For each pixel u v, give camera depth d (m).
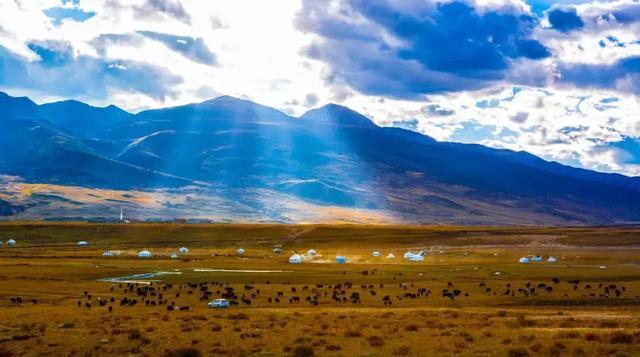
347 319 67.38
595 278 139.38
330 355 41.78
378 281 137.12
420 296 106.38
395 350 42.62
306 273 158.12
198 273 157.50
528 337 47.78
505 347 43.72
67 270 158.62
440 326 58.84
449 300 99.75
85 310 82.44
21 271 153.62
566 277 143.00
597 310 80.75
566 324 60.09
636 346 42.66
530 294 106.38
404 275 152.38
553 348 41.94
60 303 94.94
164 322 64.50
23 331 56.72
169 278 144.75
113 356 43.47
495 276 148.38
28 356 43.72
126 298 101.44
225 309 86.50
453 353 41.75
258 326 60.19
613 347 42.34
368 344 46.25
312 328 57.47
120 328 58.59
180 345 47.69
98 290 116.06
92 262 190.75
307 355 41.72
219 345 47.50
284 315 73.31
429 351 42.72
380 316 71.19
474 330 54.88
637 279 135.50
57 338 51.78
